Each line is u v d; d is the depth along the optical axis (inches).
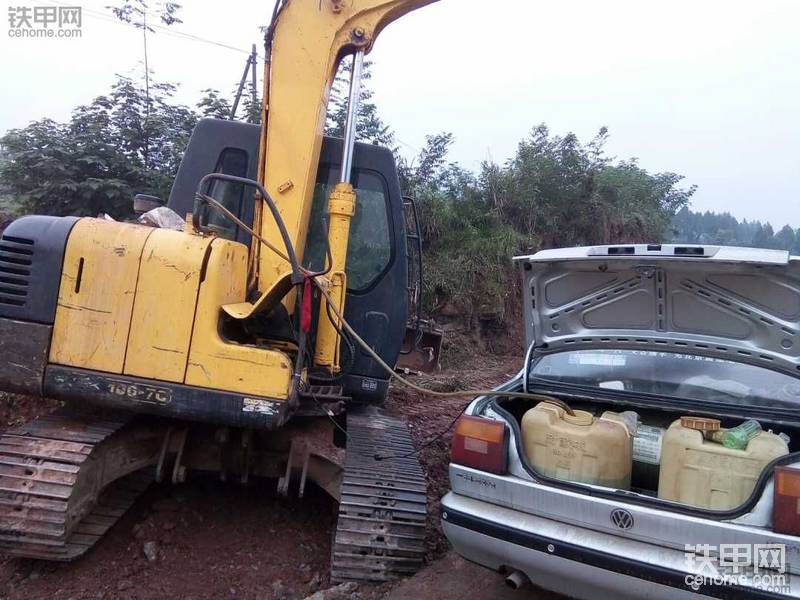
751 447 110.4
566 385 146.5
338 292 169.2
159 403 141.0
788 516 97.3
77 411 158.1
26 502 135.1
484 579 149.5
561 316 152.6
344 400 166.1
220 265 144.2
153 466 175.3
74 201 337.7
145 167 358.3
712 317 135.0
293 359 162.7
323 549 165.8
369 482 152.3
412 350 250.8
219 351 141.9
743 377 131.7
